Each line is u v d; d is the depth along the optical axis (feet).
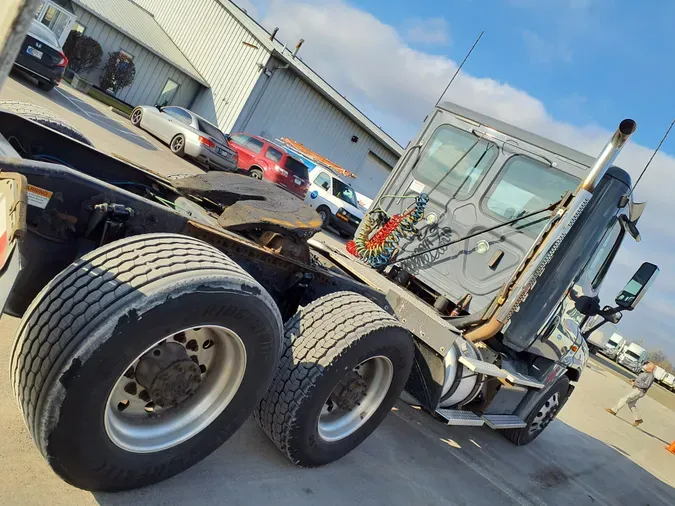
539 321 14.66
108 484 7.22
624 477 22.67
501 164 16.22
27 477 7.14
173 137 50.80
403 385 11.20
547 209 14.16
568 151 15.11
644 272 17.26
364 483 11.07
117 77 73.05
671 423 49.73
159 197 11.91
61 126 12.44
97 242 8.18
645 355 122.21
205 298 6.92
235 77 78.02
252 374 8.15
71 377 6.13
